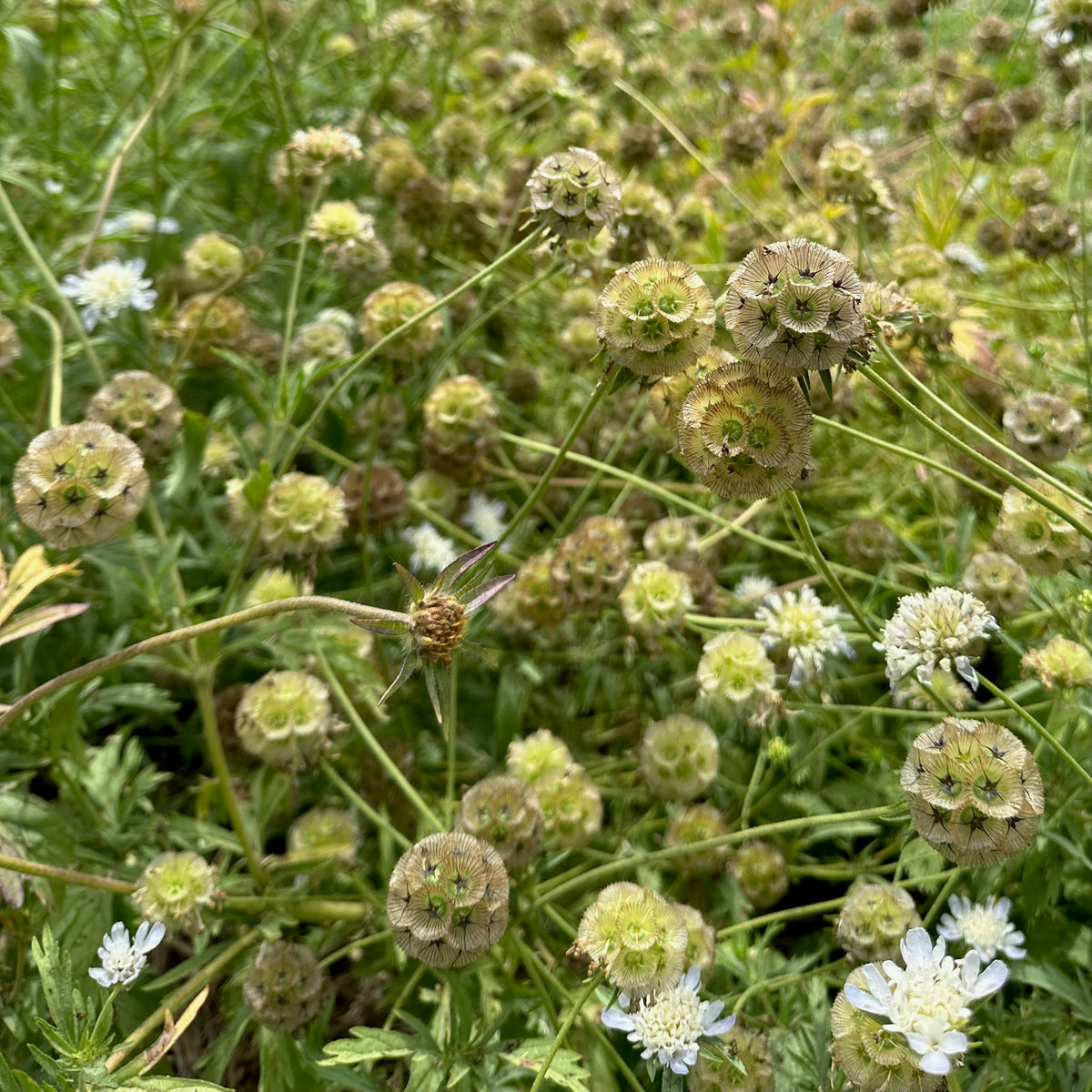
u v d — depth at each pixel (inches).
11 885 10.3
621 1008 9.7
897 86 26.2
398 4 24.2
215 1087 8.7
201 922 10.9
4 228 17.8
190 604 12.0
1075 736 12.4
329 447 16.9
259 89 21.5
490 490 18.3
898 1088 8.6
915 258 16.0
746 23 25.2
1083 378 15.9
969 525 14.1
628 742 15.6
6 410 15.2
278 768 12.0
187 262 16.7
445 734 12.8
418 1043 9.9
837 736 13.2
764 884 12.8
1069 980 11.1
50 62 20.5
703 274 19.0
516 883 11.1
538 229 12.2
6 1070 8.7
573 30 22.5
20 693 12.8
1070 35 18.7
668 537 15.2
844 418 16.0
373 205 20.9
